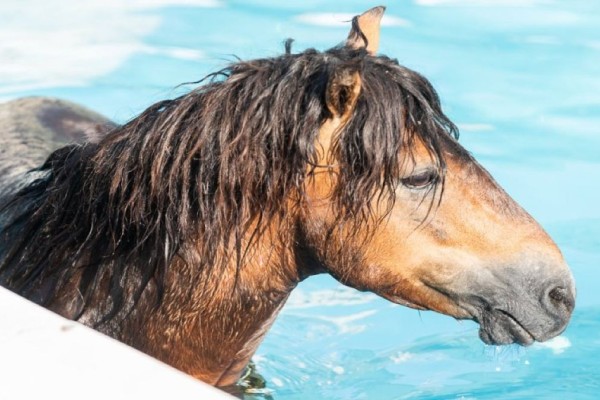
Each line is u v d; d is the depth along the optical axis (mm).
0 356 3088
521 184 9992
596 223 9398
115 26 13250
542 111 11375
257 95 4926
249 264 5152
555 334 5223
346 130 4832
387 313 8516
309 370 7445
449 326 8227
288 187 4926
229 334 5320
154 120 5141
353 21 5668
